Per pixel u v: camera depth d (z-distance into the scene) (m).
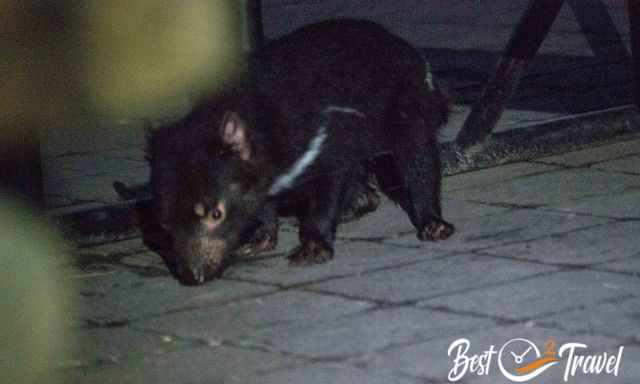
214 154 8.96
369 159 10.35
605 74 15.23
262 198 9.18
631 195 10.44
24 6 10.31
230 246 9.08
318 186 9.45
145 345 7.91
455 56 16.75
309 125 9.38
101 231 10.13
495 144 11.59
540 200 10.49
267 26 19.50
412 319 7.97
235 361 7.49
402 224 10.17
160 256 9.84
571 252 9.09
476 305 8.14
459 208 10.43
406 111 9.91
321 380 7.07
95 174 12.36
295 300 8.53
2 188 9.82
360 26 10.02
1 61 10.02
